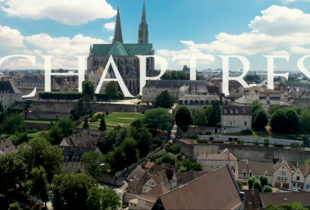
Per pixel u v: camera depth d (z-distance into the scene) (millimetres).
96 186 109562
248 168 138000
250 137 168375
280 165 134125
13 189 129875
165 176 117688
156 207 64000
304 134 172375
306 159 150375
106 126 199875
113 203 101312
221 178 79688
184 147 161125
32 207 116188
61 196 106688
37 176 113562
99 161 137500
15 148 165625
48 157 133375
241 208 79125
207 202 70812
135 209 105812
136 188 117188
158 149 164875
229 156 145375
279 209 87312
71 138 168375
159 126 179000
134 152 145375
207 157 144375
